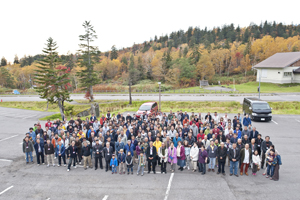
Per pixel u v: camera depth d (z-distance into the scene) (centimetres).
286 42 9288
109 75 11550
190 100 3953
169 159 1127
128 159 1106
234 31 15725
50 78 3266
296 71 5338
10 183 1045
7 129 2272
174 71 7662
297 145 1487
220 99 3922
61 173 1153
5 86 10156
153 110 2398
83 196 913
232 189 938
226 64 9781
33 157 1414
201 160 1092
